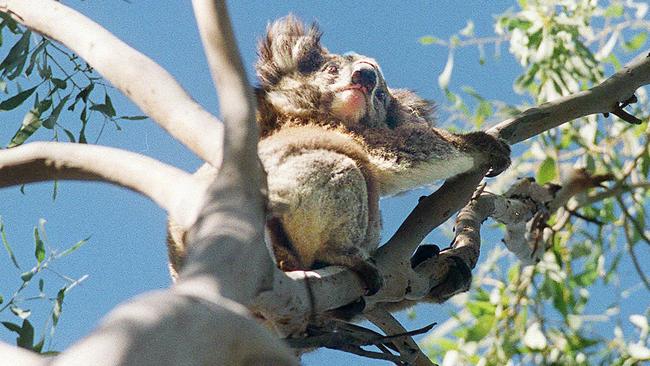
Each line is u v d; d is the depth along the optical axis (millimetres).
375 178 9688
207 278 4531
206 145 5773
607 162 13047
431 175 9758
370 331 7441
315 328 7285
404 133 9984
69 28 6574
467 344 11867
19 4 6871
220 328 3914
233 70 5230
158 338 3654
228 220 4875
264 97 10820
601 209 13141
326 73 10898
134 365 3535
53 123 8836
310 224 8484
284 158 8852
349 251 8500
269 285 5195
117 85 6191
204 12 5188
